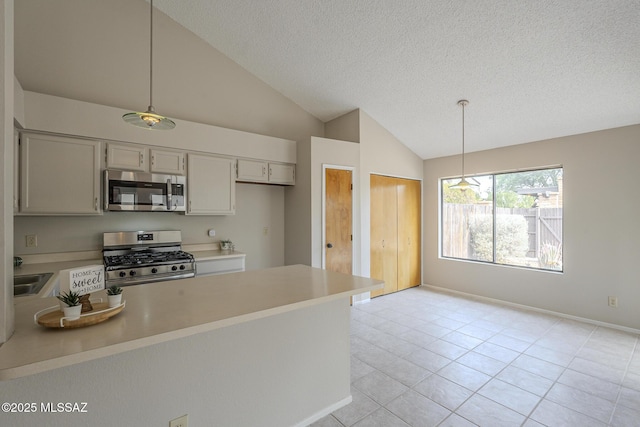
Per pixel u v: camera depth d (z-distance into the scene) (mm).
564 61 2611
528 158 3992
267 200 4215
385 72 3361
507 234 4309
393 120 4348
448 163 4941
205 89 3639
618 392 2168
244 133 3625
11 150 962
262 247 4164
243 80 3924
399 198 4949
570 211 3637
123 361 1222
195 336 1407
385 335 3186
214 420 1471
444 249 5109
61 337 963
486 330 3311
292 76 3852
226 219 3867
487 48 2680
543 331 3271
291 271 2137
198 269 3182
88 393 1151
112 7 3090
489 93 3236
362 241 4348
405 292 4871
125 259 2906
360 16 2721
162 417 1317
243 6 2936
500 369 2492
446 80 3225
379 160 4555
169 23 3402
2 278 912
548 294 3832
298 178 4059
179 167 3180
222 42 3576
